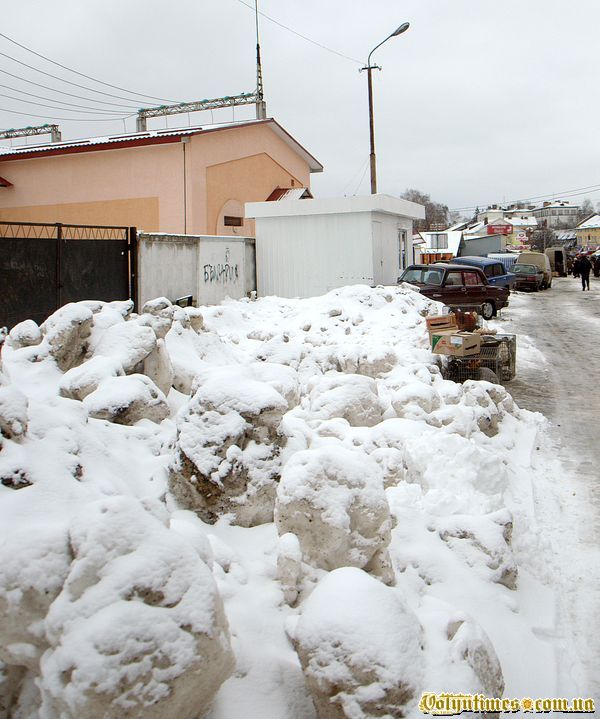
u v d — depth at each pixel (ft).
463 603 14.97
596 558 18.79
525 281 123.03
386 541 14.51
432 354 43.70
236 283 68.33
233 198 84.02
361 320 55.52
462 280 71.97
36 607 9.58
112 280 52.21
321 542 14.07
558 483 24.75
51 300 46.91
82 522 9.89
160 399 21.77
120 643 8.75
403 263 80.64
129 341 25.13
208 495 16.01
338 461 14.47
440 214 388.57
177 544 10.04
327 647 10.32
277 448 16.93
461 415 26.20
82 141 95.04
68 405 17.11
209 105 107.34
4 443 12.69
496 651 13.80
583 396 39.93
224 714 10.68
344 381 25.79
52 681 8.76
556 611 16.03
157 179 77.51
